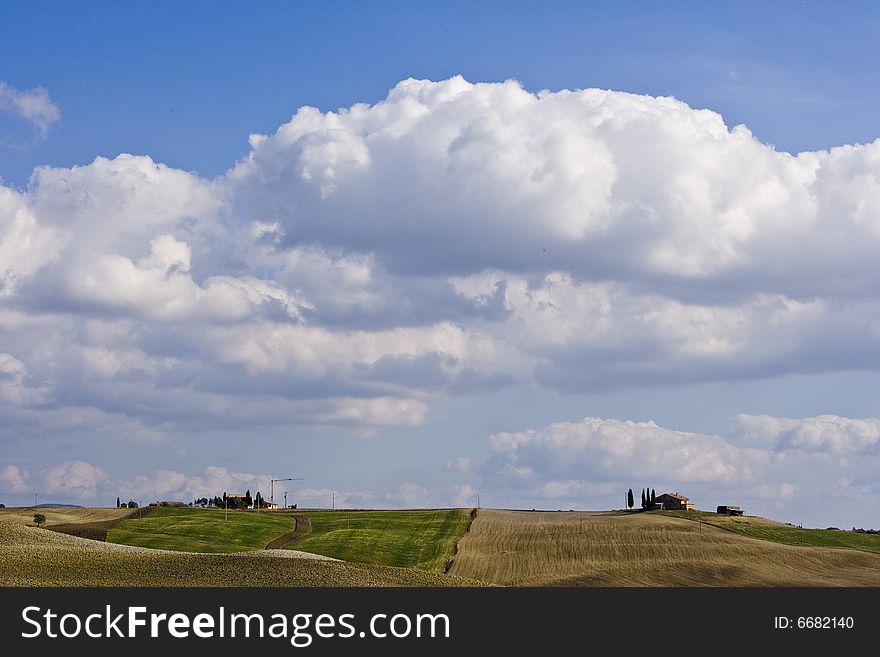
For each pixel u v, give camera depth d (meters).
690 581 139.62
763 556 160.75
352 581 90.19
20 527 117.44
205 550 170.12
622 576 142.62
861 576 148.88
